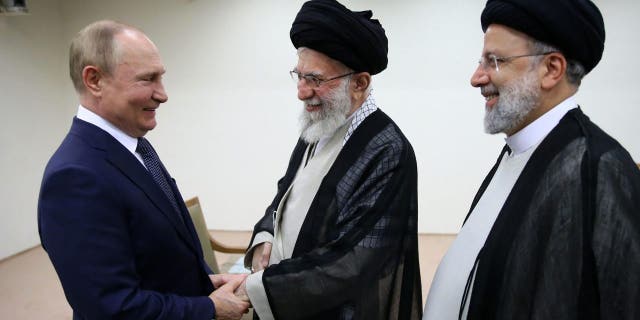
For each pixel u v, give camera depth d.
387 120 1.20
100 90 0.90
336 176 1.14
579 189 0.70
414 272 1.15
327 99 1.13
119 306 0.83
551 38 0.75
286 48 3.88
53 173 0.82
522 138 0.85
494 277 0.79
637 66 3.50
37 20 3.87
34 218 3.88
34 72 3.86
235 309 1.04
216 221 4.27
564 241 0.70
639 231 0.66
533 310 0.73
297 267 1.04
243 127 4.07
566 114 0.79
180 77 4.07
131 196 0.90
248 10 3.87
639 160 3.61
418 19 3.66
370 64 1.13
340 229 1.08
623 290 0.65
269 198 4.16
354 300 1.05
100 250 0.83
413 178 1.14
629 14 3.45
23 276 3.26
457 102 3.75
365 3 3.70
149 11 3.99
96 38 0.88
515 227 0.78
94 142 0.90
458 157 3.83
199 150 4.17
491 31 0.82
